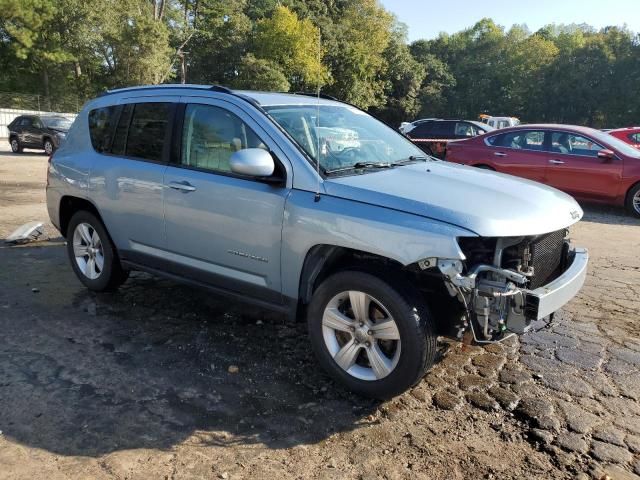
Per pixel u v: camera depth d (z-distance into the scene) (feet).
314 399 10.84
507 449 9.29
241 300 12.61
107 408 10.39
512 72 254.27
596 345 13.39
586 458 9.02
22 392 10.90
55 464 8.77
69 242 17.03
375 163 12.35
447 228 9.31
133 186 14.28
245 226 11.85
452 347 13.17
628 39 224.33
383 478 8.55
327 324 11.06
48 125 67.56
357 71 178.81
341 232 10.26
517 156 33.86
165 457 9.00
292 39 156.04
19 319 14.56
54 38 124.16
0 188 37.63
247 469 8.73
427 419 10.18
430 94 229.66
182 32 156.46
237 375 11.75
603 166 31.07
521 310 9.59
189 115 13.47
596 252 22.75
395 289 9.91
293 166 11.29
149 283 17.67
